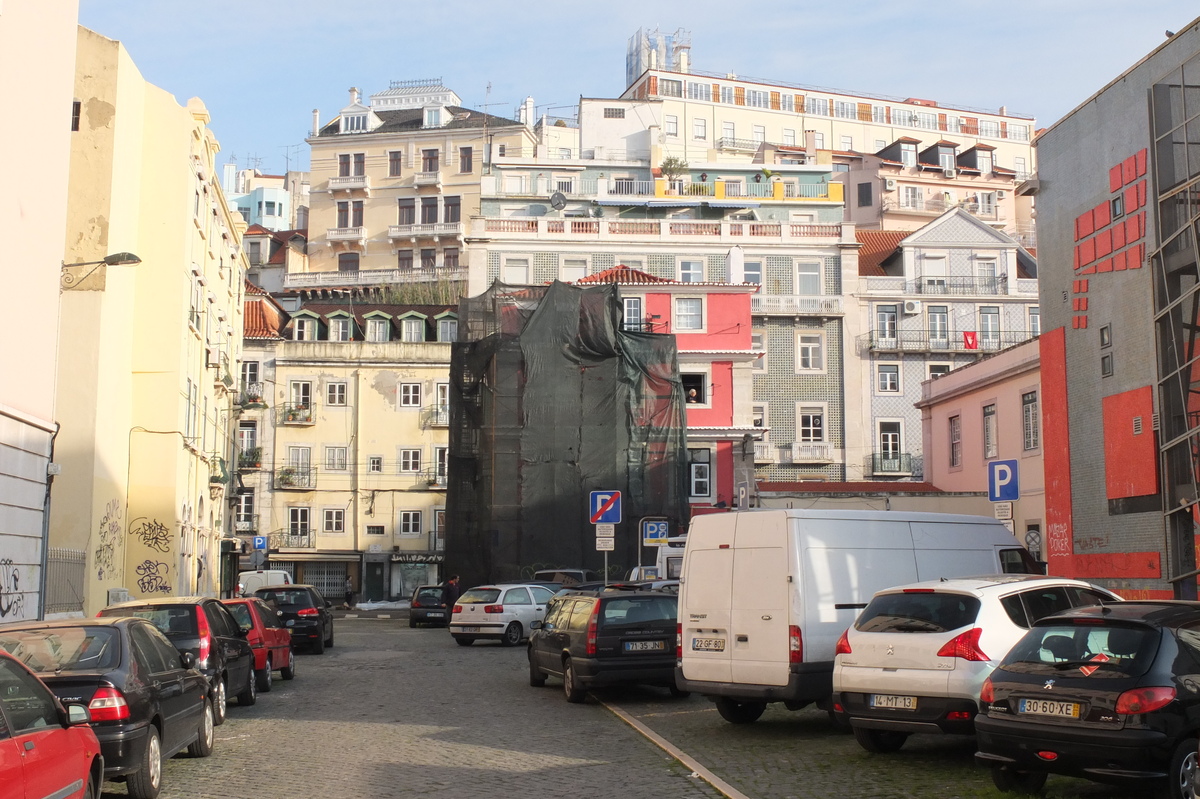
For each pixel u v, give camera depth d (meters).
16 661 8.09
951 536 14.65
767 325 64.06
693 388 48.91
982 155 99.88
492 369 43.00
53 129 22.69
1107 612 9.56
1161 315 25.06
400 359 64.31
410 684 20.80
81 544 28.66
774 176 76.25
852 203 92.75
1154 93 25.53
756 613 13.64
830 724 14.62
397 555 62.72
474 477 43.91
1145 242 25.77
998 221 96.50
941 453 46.19
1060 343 29.33
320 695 19.14
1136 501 25.92
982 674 10.80
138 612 15.26
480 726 15.01
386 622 47.91
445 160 89.50
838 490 44.47
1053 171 29.86
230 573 54.22
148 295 34.97
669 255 62.31
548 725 15.09
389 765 11.93
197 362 39.22
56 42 22.78
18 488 20.58
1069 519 28.66
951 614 11.28
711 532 14.43
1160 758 8.59
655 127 85.38
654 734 13.82
